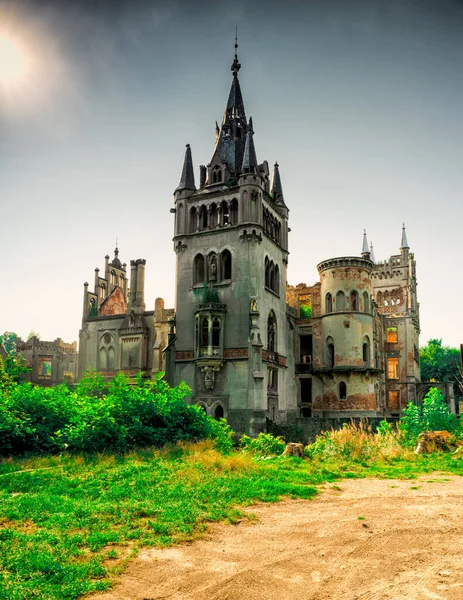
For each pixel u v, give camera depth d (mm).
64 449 22859
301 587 8211
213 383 42344
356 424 38125
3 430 21859
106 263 71688
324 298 52188
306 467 20750
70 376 68125
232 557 9695
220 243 44781
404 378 68500
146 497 14211
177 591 8141
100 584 8242
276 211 49625
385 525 11688
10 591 7773
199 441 26297
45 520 12000
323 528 11602
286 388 48094
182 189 47344
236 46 53531
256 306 42188
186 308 45250
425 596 7754
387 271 75125
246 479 17016
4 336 106938
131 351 56875
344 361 49594
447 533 10984
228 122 50344
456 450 23812
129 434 24344
